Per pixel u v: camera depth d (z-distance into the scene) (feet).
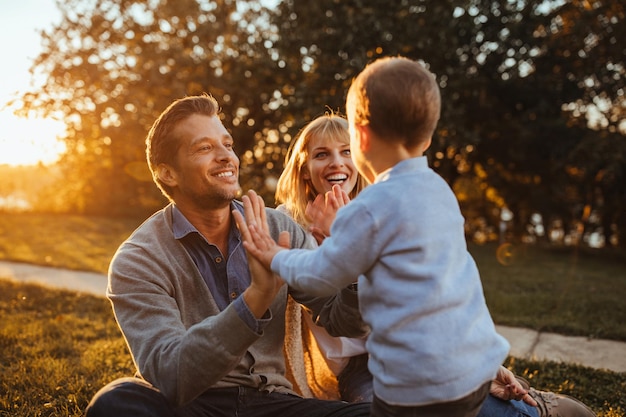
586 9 40.37
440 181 5.38
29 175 63.16
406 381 4.88
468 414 5.03
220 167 6.55
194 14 45.21
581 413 7.31
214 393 6.43
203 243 6.70
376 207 5.09
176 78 44.01
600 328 15.28
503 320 16.08
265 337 6.84
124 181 56.18
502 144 44.73
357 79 5.58
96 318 15.69
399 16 38.45
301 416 6.49
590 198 45.32
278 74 42.78
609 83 41.65
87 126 46.60
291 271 5.34
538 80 42.22
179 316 6.25
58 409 9.45
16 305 16.85
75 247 31.09
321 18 39.40
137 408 5.70
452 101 39.86
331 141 9.00
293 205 9.29
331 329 6.74
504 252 36.06
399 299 4.95
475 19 41.42
